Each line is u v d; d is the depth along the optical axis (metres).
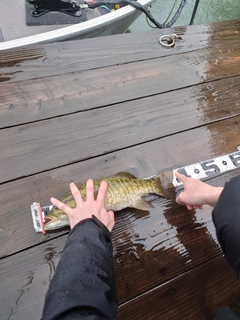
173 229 1.41
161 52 2.11
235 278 1.33
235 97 1.97
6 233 1.29
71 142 1.60
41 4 2.68
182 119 1.79
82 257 0.95
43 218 1.34
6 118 1.62
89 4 2.80
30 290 1.18
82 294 0.81
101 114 1.73
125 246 1.33
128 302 1.21
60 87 1.80
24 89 1.75
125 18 2.74
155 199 1.48
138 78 1.94
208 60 2.15
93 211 1.19
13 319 1.12
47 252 1.28
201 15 4.89
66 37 2.34
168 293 1.25
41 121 1.64
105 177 1.51
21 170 1.47
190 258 1.34
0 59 1.84
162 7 4.95
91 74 1.90
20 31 2.63
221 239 1.03
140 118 1.76
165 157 1.63
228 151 1.71
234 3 5.29
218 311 1.17
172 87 1.93
